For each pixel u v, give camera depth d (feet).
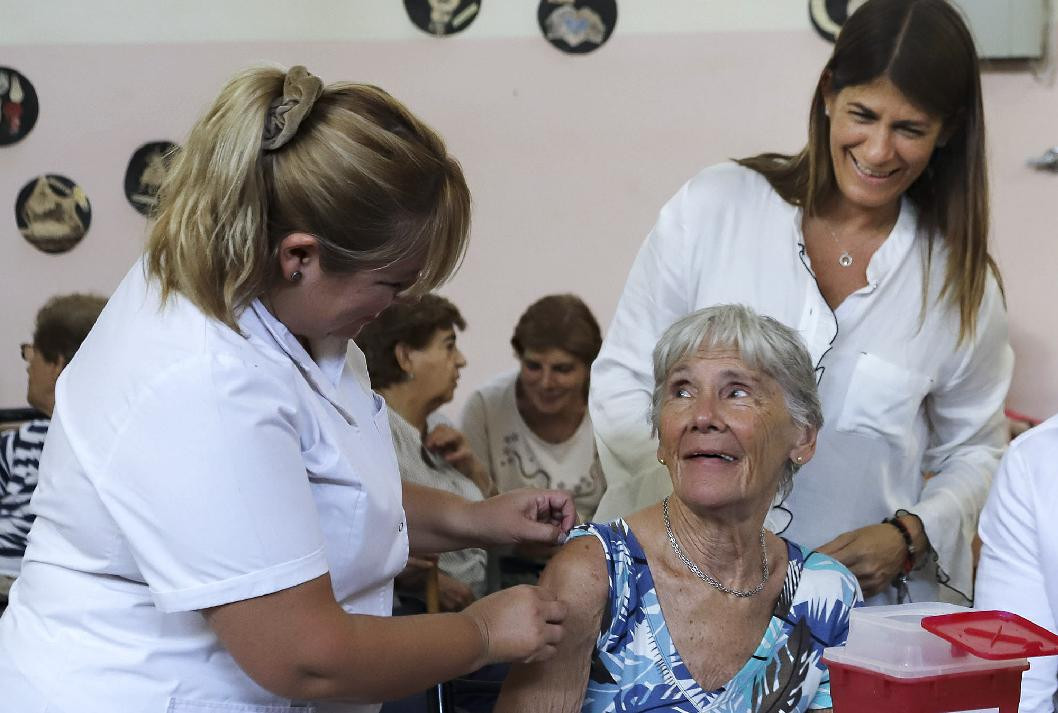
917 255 6.54
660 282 6.90
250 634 3.54
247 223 3.49
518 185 11.78
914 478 6.97
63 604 3.83
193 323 3.58
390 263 3.63
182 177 3.60
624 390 6.95
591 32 11.57
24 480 9.10
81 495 3.68
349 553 4.04
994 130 11.32
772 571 5.25
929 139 6.09
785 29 11.46
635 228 11.76
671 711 4.98
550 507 5.12
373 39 11.68
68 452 3.74
